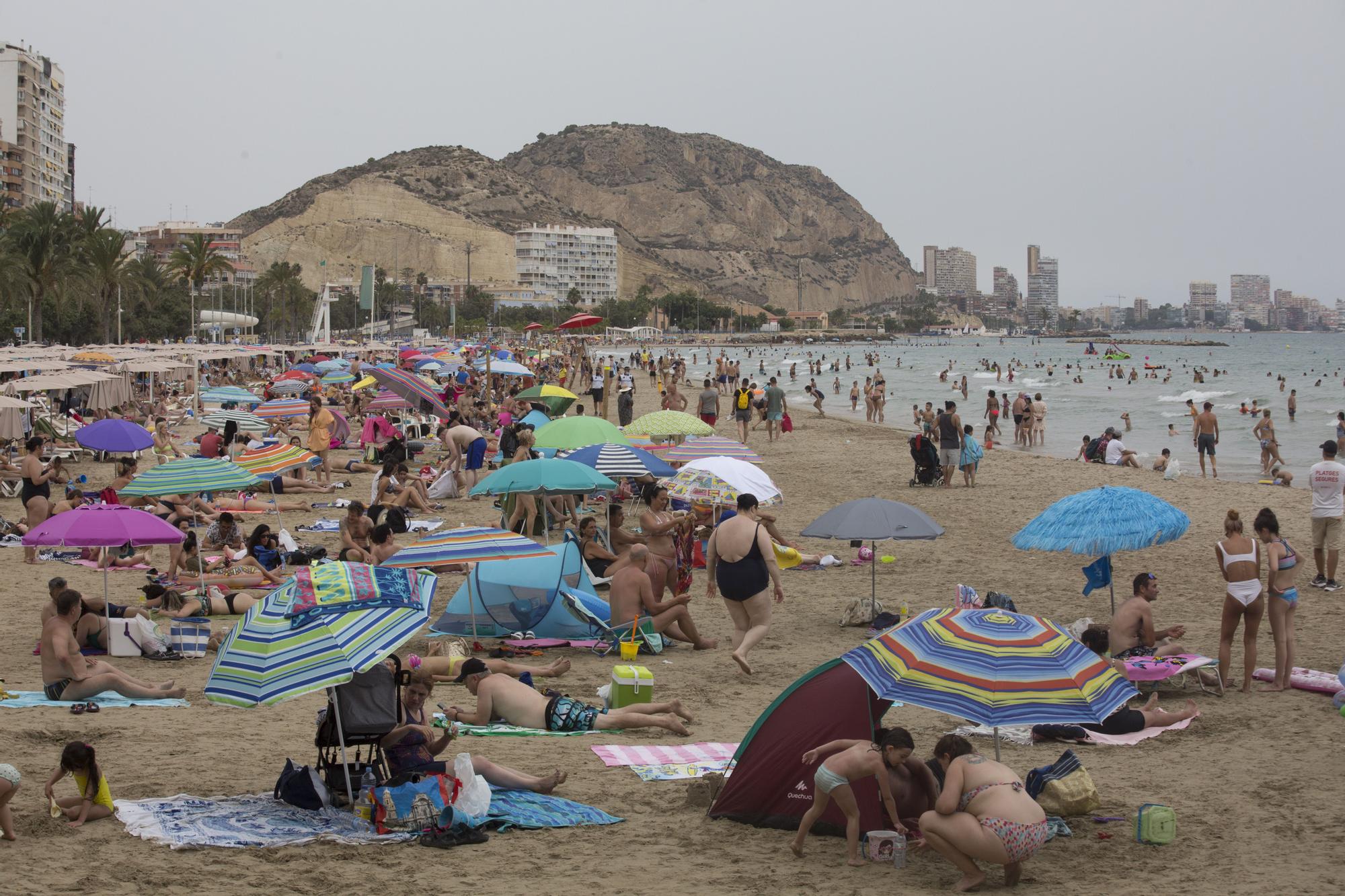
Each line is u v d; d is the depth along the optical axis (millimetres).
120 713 9344
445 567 16031
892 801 6582
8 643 11930
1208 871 6293
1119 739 8930
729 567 11078
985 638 6633
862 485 25844
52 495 22703
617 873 6211
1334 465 14242
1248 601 10117
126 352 50469
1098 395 65312
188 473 15188
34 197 150125
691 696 10203
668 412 20984
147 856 6223
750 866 6391
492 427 34594
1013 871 6090
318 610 7020
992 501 22984
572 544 13086
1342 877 6145
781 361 128375
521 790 7414
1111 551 10477
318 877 6023
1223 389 69125
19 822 6699
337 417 30703
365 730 7152
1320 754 8438
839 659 6980
